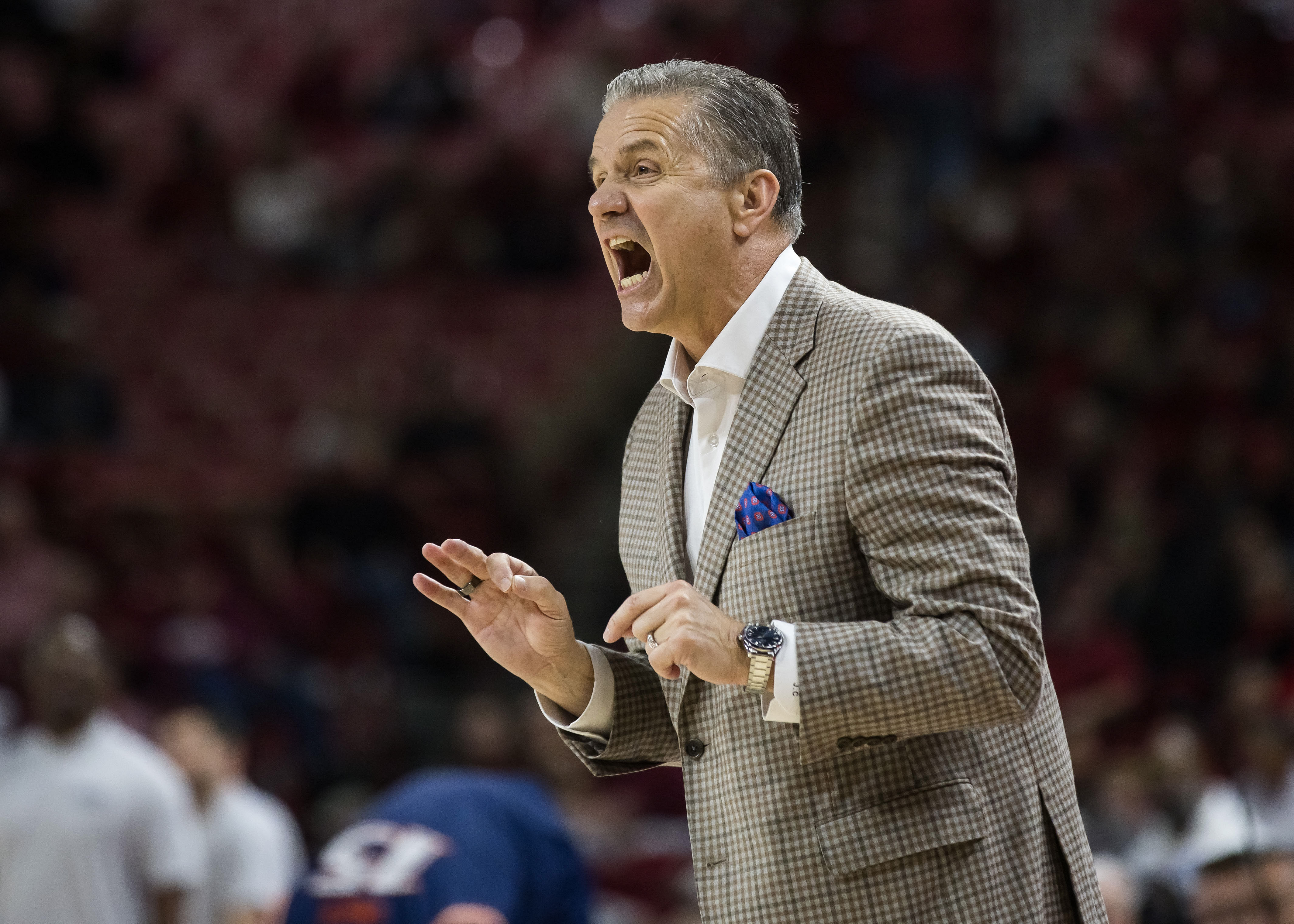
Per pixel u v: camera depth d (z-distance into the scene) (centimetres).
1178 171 2694
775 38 3028
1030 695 386
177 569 2227
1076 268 2586
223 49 3491
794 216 455
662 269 436
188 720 1290
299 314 2894
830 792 406
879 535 400
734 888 414
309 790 1898
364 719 2000
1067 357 2431
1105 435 2184
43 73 3186
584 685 459
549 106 3278
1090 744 1473
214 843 1273
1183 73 2866
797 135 461
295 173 3161
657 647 380
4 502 2064
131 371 2778
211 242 3014
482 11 3559
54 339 2555
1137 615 1828
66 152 3027
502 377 2812
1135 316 2453
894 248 2744
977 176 2792
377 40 3519
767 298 441
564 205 3133
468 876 661
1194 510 1945
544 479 2619
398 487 2497
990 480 399
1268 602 1764
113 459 2430
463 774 715
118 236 2998
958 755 413
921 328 415
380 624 2241
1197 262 2541
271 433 2695
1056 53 3012
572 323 2891
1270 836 1102
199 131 3134
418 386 2781
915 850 400
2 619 1964
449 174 3066
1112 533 1955
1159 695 1728
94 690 1148
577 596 2402
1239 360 2328
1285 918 784
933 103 2836
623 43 3281
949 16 2941
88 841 1120
